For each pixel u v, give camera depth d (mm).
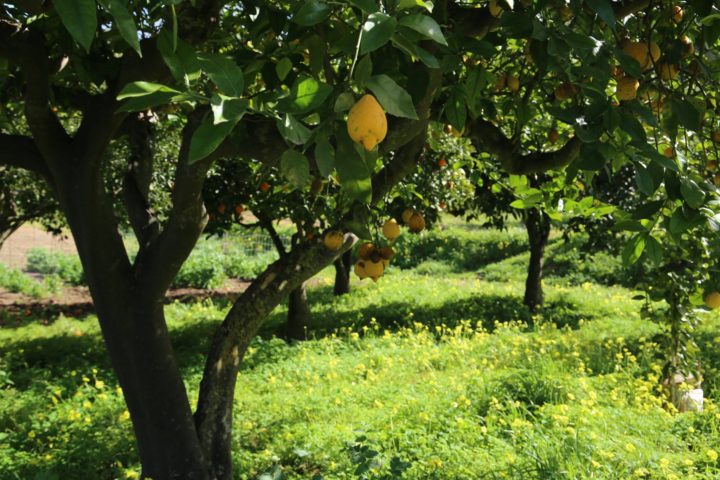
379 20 1236
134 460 5188
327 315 12688
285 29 2383
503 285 17406
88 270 3535
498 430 5406
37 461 5043
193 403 6648
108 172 10320
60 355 9852
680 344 6586
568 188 3834
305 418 6137
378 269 2918
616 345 8812
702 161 2580
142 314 3555
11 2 2426
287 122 1232
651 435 5258
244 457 5027
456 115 2199
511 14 1800
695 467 4605
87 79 2859
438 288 15875
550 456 4621
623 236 11398
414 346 9273
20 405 6789
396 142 2318
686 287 6168
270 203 9453
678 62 2105
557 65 1879
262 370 8320
